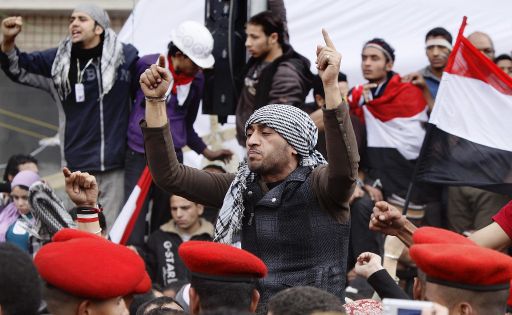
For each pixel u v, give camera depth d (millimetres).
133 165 13594
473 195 14117
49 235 11891
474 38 15383
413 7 16016
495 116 12125
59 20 19531
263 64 13508
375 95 14672
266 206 8242
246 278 7090
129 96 13758
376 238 13898
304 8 16141
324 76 7992
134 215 12805
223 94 14000
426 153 12211
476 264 6426
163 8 16203
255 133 8281
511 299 8000
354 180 8078
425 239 7031
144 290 6906
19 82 13594
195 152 15227
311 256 8203
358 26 16109
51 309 6492
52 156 18547
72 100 13594
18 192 13391
